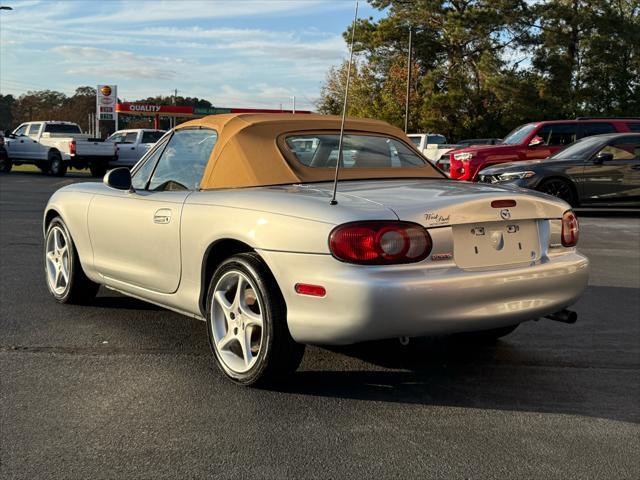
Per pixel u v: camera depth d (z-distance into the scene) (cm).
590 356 469
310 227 354
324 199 369
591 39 4356
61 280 595
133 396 383
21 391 389
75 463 304
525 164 1331
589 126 1540
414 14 4381
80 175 2672
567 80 4375
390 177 455
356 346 485
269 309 371
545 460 311
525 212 392
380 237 342
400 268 347
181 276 440
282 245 362
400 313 340
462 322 358
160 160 491
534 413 366
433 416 361
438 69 4438
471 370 437
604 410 372
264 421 351
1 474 294
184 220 429
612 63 4450
